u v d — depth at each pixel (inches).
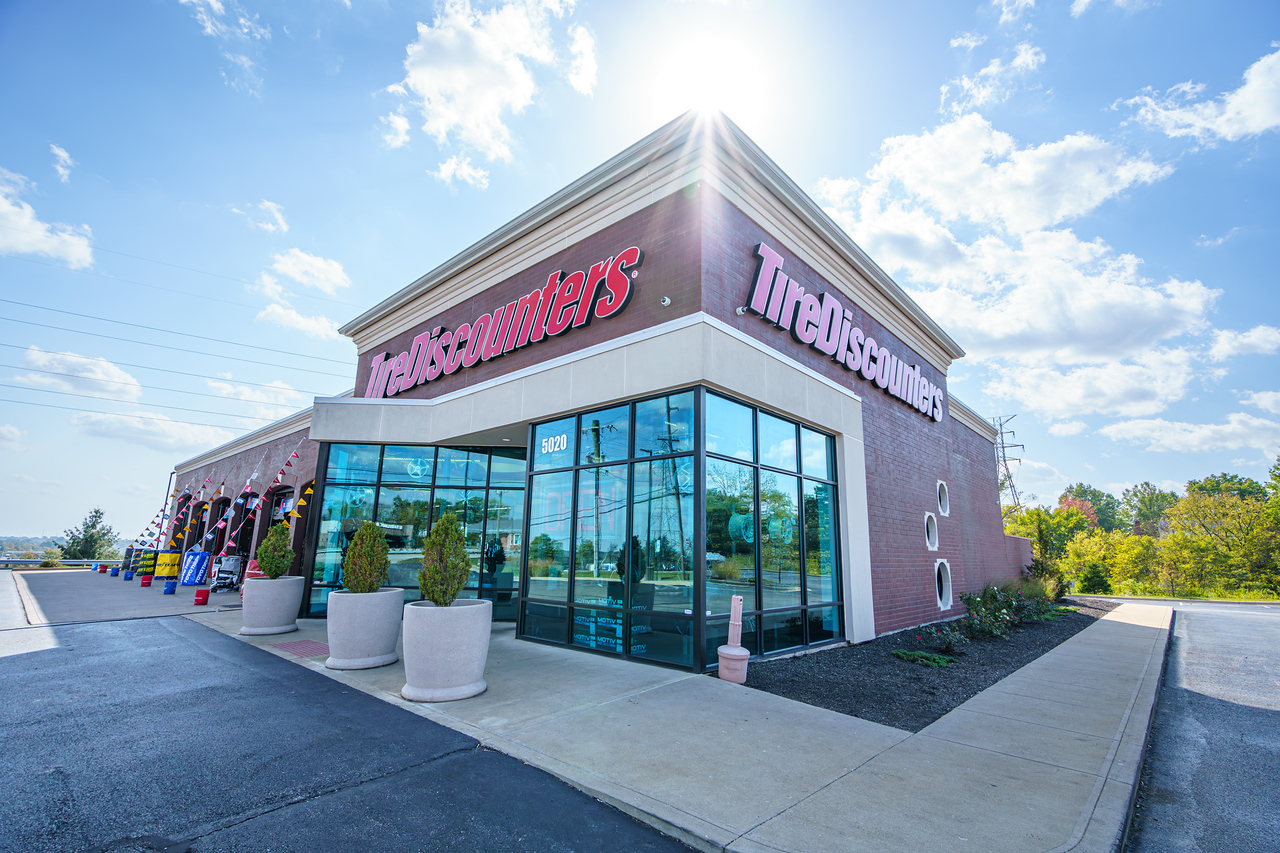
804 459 402.6
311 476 664.4
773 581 357.4
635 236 363.9
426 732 201.5
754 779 168.4
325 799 151.4
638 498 333.7
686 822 140.9
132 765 170.4
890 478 505.4
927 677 314.7
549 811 148.6
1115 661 376.8
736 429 339.0
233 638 371.6
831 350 432.8
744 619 328.5
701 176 334.3
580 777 165.8
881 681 300.0
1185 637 526.9
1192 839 153.5
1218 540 1787.6
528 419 404.2
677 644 302.7
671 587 309.1
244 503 877.2
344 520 493.7
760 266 365.4
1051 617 621.0
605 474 357.1
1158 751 222.8
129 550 974.4
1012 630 517.3
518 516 513.7
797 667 322.0
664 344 324.8
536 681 271.7
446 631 242.4
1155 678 324.2
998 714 245.4
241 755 179.3
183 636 373.7
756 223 378.6
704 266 322.7
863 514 447.2
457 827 138.6
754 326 360.8
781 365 375.6
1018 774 178.7
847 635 413.1
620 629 331.9
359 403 502.9
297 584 405.7
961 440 711.1
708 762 179.6
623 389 342.0
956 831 140.9
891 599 472.1
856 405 462.6
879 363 503.2
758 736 205.2
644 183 363.9
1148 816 167.5
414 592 490.0
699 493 300.7
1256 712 276.7
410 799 152.3
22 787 154.8
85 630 387.9
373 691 251.4
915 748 200.2
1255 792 184.7
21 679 262.5
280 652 330.6
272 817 141.1
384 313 605.6
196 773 165.8
